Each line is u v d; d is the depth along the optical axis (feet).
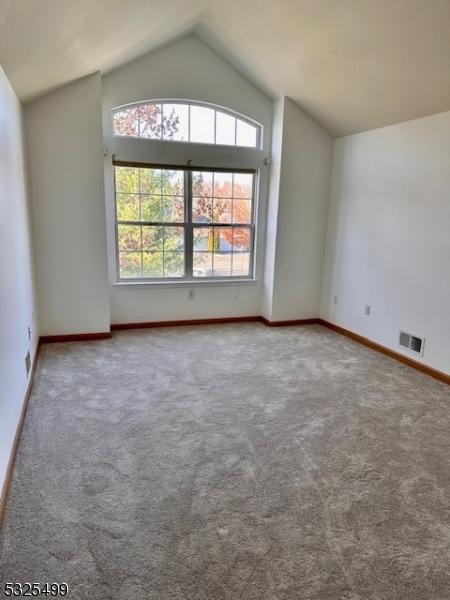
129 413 8.56
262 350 12.81
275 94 14.08
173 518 5.64
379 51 9.43
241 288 15.92
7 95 8.18
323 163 14.93
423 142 10.97
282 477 6.59
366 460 7.11
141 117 13.56
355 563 4.99
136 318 14.76
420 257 11.27
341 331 14.90
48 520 5.52
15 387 7.41
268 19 10.37
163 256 14.85
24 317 9.23
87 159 12.20
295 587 4.64
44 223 12.17
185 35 12.96
